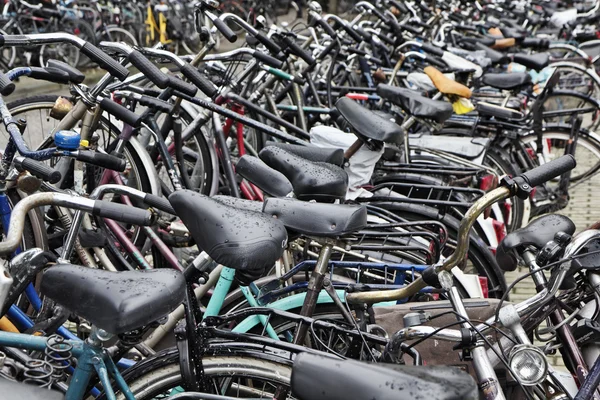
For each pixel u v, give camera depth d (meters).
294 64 5.35
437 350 2.65
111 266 3.16
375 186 3.60
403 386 1.49
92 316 1.83
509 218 4.63
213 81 4.13
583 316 2.44
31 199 2.00
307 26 5.14
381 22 6.77
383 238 3.17
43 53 9.46
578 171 5.94
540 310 2.33
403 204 3.59
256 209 2.35
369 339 2.34
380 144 3.34
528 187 2.08
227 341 2.30
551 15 9.75
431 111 3.88
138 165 3.70
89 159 2.37
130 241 3.23
